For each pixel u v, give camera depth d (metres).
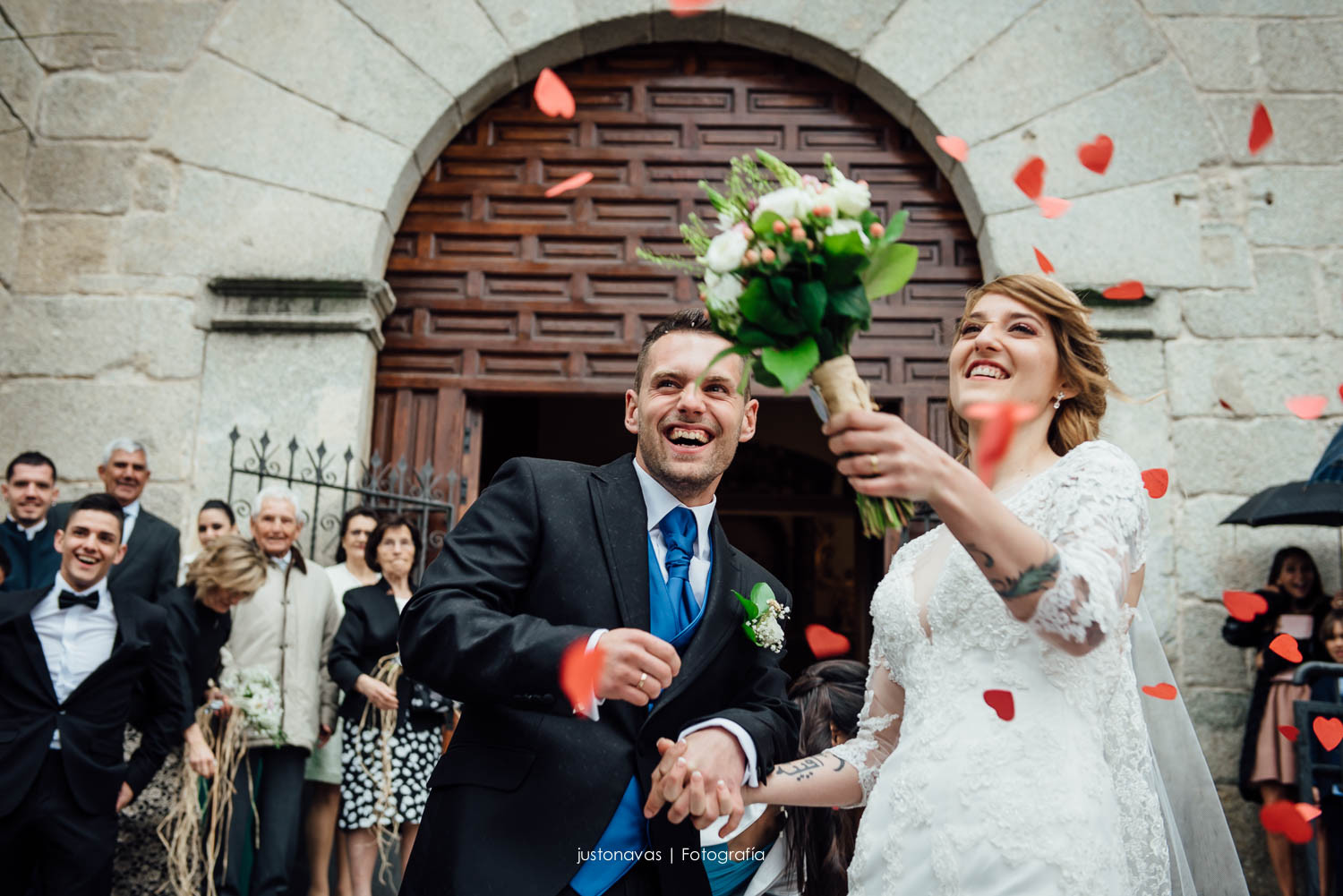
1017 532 1.55
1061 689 1.79
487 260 6.31
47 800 3.87
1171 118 6.07
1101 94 6.12
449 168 6.42
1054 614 1.56
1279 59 6.14
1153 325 5.82
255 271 5.97
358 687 4.69
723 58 6.53
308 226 6.03
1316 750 4.59
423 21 6.27
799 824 2.61
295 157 6.10
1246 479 5.65
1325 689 4.84
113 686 4.07
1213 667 5.44
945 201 6.35
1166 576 5.55
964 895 1.70
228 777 4.39
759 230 1.71
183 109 6.13
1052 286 2.14
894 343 6.18
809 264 1.70
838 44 6.26
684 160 6.40
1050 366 2.10
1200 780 2.28
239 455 5.75
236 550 4.52
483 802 2.00
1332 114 6.07
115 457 5.15
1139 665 2.34
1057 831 1.69
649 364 2.34
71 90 6.15
